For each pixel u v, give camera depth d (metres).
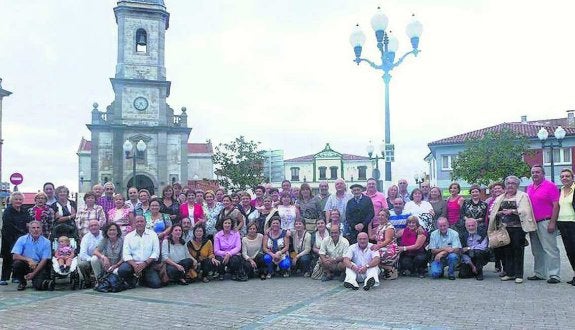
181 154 42.31
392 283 9.59
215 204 11.38
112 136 40.88
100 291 9.16
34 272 9.43
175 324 6.49
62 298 8.58
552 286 8.89
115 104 40.97
